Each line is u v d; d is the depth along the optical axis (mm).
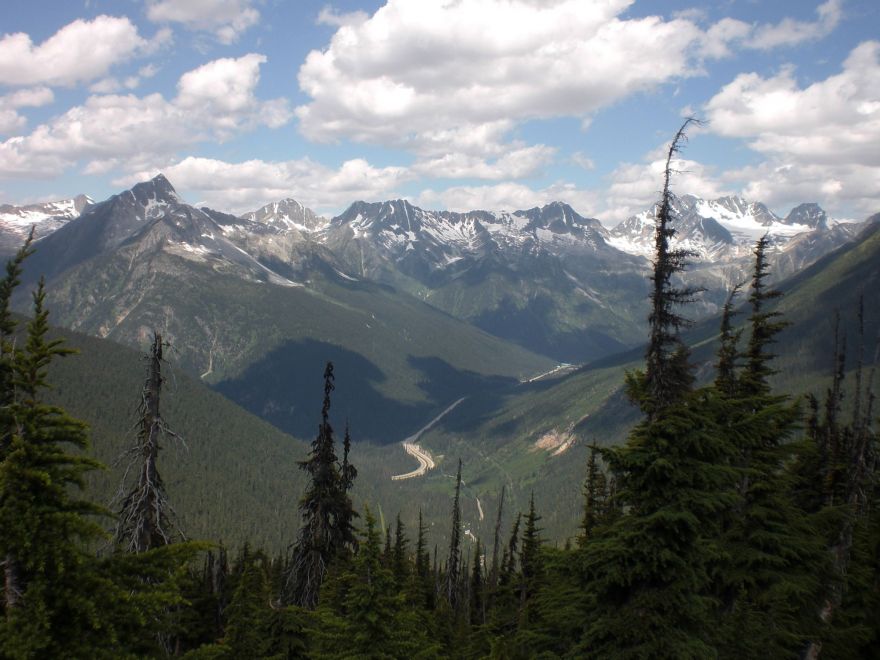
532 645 20828
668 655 16391
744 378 27203
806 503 35000
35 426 13227
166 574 13812
